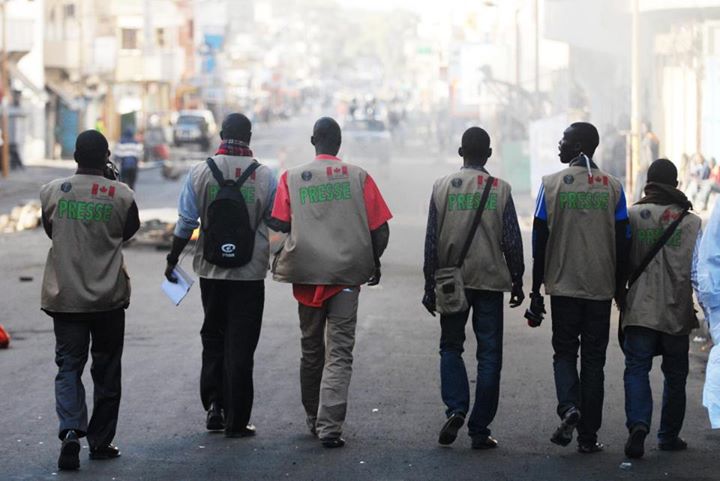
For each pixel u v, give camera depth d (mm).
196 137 120875
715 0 53125
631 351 14727
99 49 118125
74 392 13984
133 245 40969
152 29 140625
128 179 68250
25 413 16672
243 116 15672
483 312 14969
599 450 14805
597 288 14633
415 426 16062
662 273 14633
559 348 14828
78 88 120812
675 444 14898
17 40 95812
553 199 14742
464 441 15312
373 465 13969
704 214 47688
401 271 35031
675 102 59781
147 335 23719
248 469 13742
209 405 15805
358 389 18484
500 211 14875
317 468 13812
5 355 21547
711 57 54781
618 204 14695
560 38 60750
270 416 16609
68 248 14141
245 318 15312
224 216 15148
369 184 15281
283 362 20656
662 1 54656
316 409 15508
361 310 27500
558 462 14211
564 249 14703
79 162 14430
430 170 91438
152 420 16297
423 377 19453
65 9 116562
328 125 15445
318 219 15109
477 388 14883
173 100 166000
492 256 14844
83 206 14188
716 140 54188
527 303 29078
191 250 39750
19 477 13344
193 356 21266
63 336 14211
